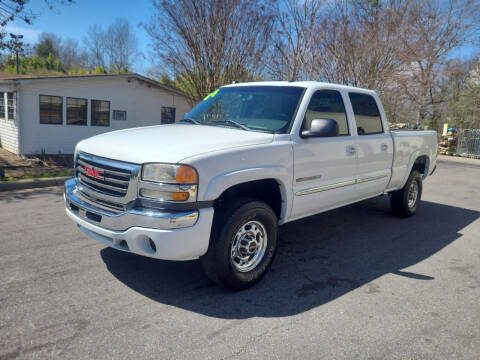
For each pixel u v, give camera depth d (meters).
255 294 3.74
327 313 3.42
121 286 3.77
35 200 7.20
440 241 5.59
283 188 4.06
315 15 16.55
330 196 4.72
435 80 22.80
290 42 16.75
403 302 3.68
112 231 3.43
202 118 4.82
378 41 17.39
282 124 4.21
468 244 5.50
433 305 3.64
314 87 4.55
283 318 3.31
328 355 2.83
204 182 3.29
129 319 3.19
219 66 16.47
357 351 2.89
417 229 6.16
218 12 15.88
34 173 10.02
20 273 3.94
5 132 15.64
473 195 9.45
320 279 4.14
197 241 3.30
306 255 4.85
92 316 3.21
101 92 16.03
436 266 4.62
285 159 3.99
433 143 7.00
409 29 18.28
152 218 3.18
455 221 6.77
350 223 6.35
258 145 3.78
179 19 16.02
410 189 6.63
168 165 3.21
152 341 2.90
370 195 5.63
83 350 2.76
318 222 6.35
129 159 3.37
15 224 5.57
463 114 28.03
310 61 16.77
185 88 18.42
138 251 3.32
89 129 15.98
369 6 17.95
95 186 3.67
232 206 3.59
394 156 5.82
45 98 14.63
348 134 4.94
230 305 3.50
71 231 5.31
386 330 3.18
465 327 3.27
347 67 17.25
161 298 3.57
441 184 11.02
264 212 3.80
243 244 3.75
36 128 14.58
